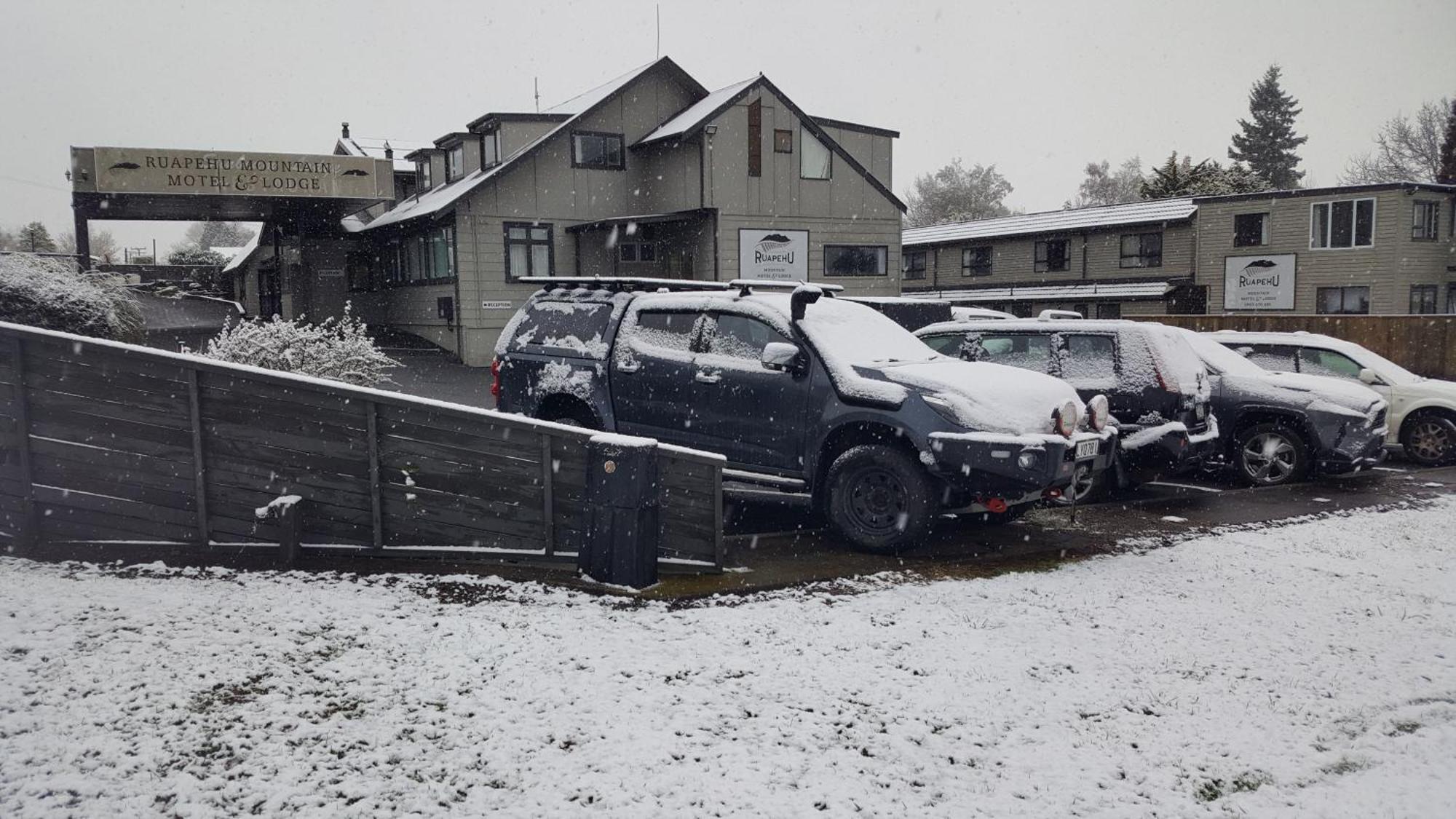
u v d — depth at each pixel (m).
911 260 44.81
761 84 25.08
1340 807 3.41
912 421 6.50
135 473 6.15
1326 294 31.92
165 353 6.05
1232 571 6.43
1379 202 30.55
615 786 3.39
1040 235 38.69
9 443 6.09
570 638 4.81
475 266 24.19
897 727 3.93
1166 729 3.99
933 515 6.62
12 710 3.77
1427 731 4.04
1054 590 5.86
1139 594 5.82
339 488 6.19
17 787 3.24
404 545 6.24
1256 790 3.53
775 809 3.28
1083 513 8.53
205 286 41.03
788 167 25.69
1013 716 4.06
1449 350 17.67
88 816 3.09
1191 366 8.92
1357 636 5.14
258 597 5.29
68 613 4.85
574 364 8.23
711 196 24.55
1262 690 4.40
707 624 5.09
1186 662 4.72
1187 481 10.59
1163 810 3.36
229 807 3.18
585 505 5.87
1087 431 7.11
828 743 3.77
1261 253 33.06
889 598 5.61
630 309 8.14
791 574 6.14
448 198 24.58
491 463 6.16
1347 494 9.55
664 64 26.48
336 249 30.80
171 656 4.37
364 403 6.13
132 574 5.69
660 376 7.70
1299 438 10.09
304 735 3.68
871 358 7.14
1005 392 6.62
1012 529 7.76
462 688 4.17
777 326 7.27
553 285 9.02
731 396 7.33
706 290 8.67
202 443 6.12
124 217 26.56
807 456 7.00
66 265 10.80
